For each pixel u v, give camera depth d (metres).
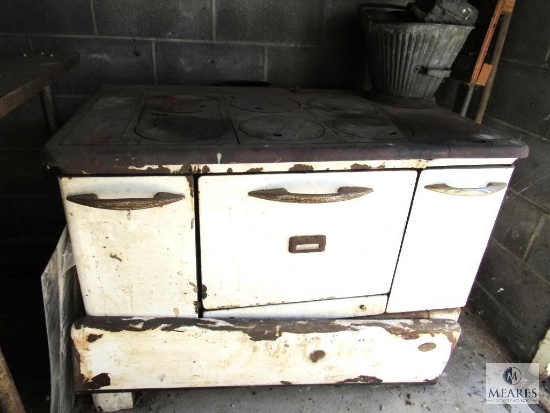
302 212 1.00
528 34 1.40
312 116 1.20
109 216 0.93
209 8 1.47
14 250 1.74
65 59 1.24
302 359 1.17
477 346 1.55
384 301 1.19
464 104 1.54
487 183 1.07
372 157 0.96
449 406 1.32
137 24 1.46
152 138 0.94
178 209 0.95
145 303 1.06
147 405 1.25
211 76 1.58
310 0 1.51
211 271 1.04
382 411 1.29
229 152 0.89
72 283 1.10
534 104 1.39
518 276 1.49
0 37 1.42
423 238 1.11
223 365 1.15
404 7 1.42
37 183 1.65
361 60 1.63
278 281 1.09
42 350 1.39
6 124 1.54
